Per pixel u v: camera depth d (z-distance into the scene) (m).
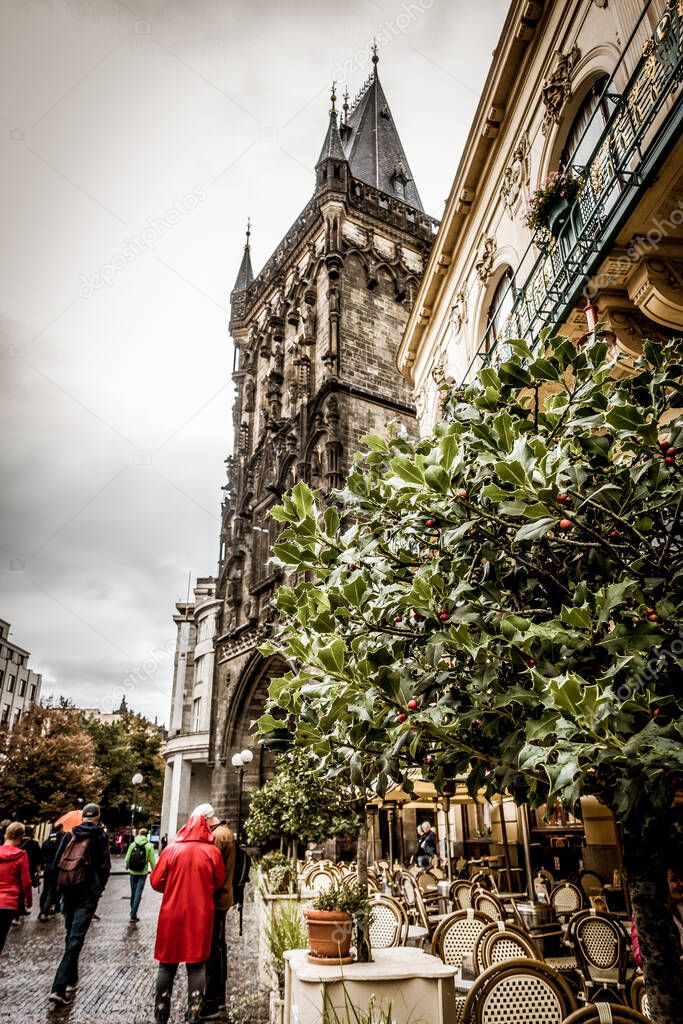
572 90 10.36
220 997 6.40
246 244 46.56
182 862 5.89
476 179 14.44
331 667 2.90
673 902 5.57
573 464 2.94
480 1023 3.60
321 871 10.56
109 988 7.71
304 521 3.58
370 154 38.50
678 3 6.60
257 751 31.55
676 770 2.11
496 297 14.07
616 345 7.39
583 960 6.25
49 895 13.55
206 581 58.00
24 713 43.88
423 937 6.88
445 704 2.90
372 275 30.97
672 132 6.24
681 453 2.78
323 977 4.03
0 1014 6.53
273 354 35.56
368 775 3.21
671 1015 2.45
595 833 12.33
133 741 72.12
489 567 3.16
